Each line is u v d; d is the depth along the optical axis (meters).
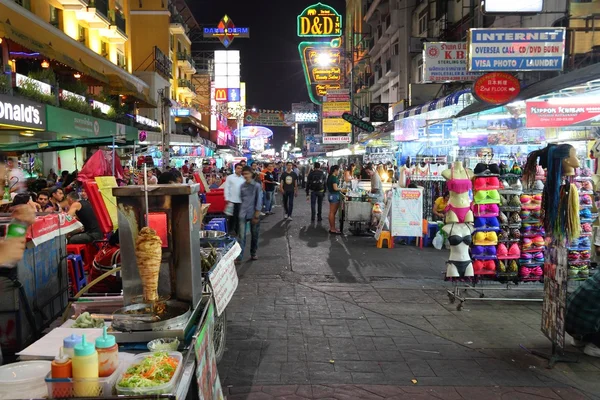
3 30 11.41
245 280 7.67
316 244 10.96
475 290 6.68
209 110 46.78
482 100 7.81
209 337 3.09
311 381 4.17
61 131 11.99
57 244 4.63
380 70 38.06
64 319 3.41
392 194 10.26
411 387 4.08
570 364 4.60
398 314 6.04
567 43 13.04
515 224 6.45
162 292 3.05
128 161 15.82
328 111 30.39
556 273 4.62
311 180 14.65
